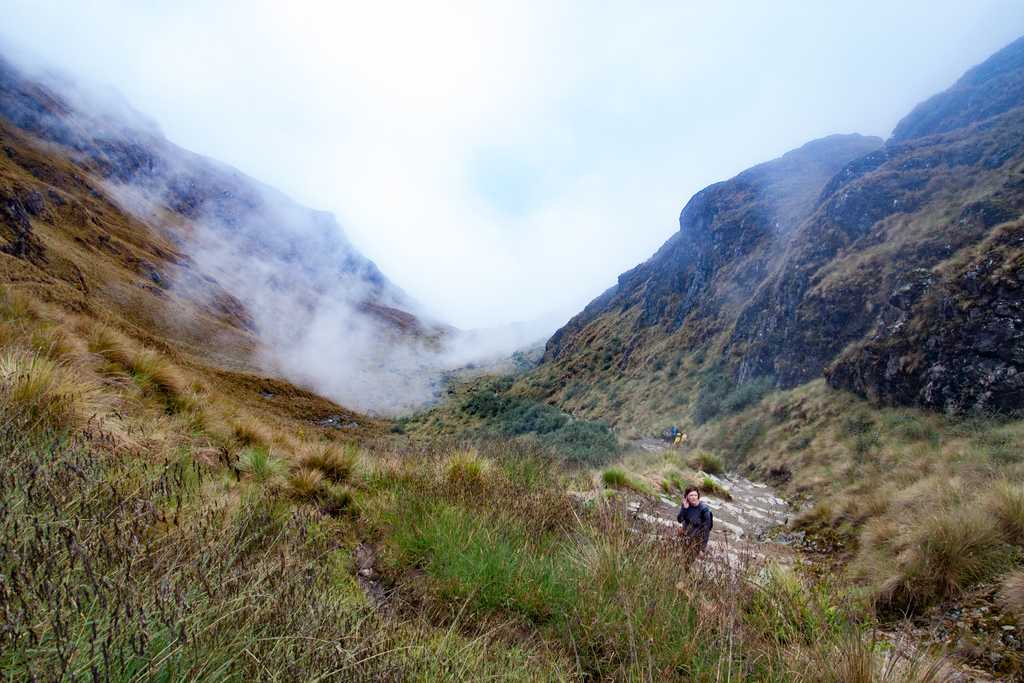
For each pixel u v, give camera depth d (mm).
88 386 5066
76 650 1666
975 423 14547
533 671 2793
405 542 4359
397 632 2748
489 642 3098
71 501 2559
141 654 1645
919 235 26359
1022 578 4848
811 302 30062
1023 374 14641
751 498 14523
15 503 2254
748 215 63312
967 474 9836
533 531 4793
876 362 19828
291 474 5824
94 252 116062
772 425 23859
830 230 34469
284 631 2158
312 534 3846
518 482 6586
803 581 4133
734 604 3352
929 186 30906
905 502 8727
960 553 5578
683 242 79688
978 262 18031
